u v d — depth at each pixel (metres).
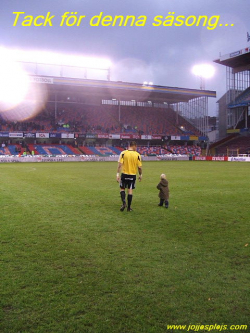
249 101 63.53
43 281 3.76
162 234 5.91
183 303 3.27
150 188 13.23
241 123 67.31
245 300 3.34
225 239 5.59
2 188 12.81
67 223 6.74
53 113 60.88
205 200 9.97
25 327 2.86
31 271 4.05
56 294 3.44
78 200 9.82
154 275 3.95
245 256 4.70
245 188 13.15
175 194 11.34
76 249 4.96
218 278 3.88
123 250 4.94
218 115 74.81
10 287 3.59
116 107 68.81
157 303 3.27
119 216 7.51
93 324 2.91
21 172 22.42
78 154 54.56
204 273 4.03
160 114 70.94
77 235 5.79
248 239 5.59
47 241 5.39
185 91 62.66
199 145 70.00
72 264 4.31
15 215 7.50
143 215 7.64
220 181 16.14
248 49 59.03
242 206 8.88
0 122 53.47
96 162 44.72
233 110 68.94
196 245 5.23
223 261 4.48
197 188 13.14
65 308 3.17
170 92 60.72
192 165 35.66
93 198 10.24
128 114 67.56
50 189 12.59
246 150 59.62
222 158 53.75
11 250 4.89
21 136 51.12
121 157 8.17
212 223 6.81
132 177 8.16
